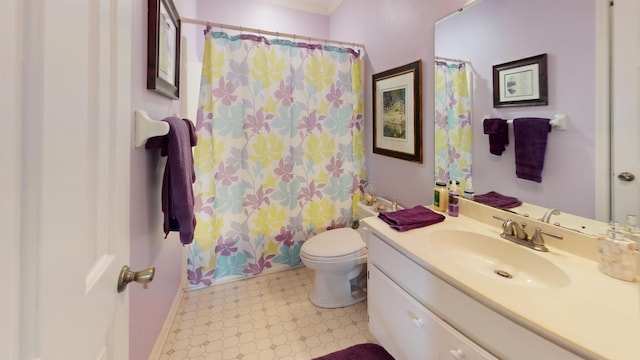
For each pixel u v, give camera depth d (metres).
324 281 1.91
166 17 1.40
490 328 0.82
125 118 0.69
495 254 1.18
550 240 1.10
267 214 2.26
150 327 1.33
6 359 0.33
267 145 2.19
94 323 0.54
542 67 1.11
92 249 0.54
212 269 2.14
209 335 1.63
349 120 2.41
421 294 1.09
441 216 1.40
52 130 0.40
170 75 1.50
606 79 0.93
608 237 0.90
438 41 1.62
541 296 0.79
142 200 1.17
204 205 2.08
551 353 0.67
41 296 0.38
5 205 0.33
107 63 0.58
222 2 2.69
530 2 1.14
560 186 1.08
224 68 2.04
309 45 2.26
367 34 2.34
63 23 0.42
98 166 0.55
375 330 1.41
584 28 0.98
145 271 0.72
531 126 1.17
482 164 1.40
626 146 0.90
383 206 2.10
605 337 0.63
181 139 1.24
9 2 0.33
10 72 0.33
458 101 1.52
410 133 1.89
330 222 2.44
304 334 1.64
